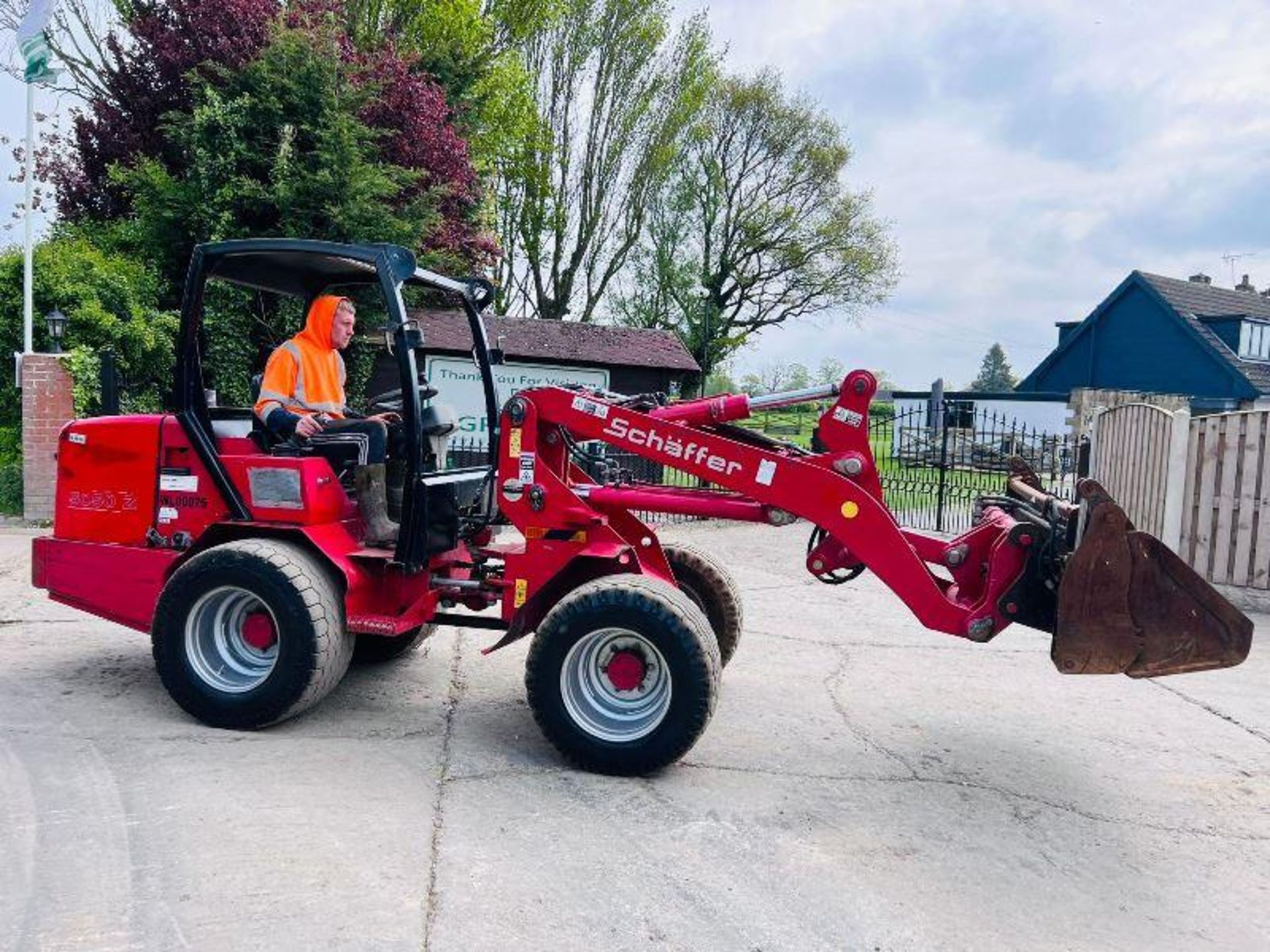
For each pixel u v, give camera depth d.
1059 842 3.56
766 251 31.62
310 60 11.95
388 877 3.01
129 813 3.38
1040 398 25.67
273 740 4.17
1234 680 5.90
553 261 24.39
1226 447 8.17
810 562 4.69
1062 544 3.90
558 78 23.12
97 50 14.86
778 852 3.34
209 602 4.27
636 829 3.46
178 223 12.12
